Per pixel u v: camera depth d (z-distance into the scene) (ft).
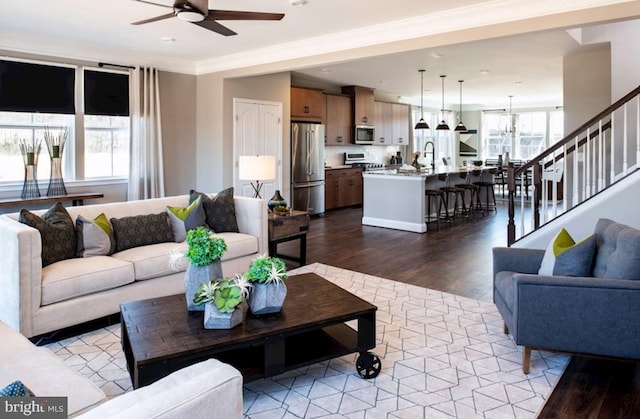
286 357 8.04
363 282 14.66
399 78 28.89
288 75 25.58
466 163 46.73
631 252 8.15
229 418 3.65
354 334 9.10
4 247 9.66
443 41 14.76
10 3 13.62
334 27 16.16
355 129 32.89
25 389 3.51
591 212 14.14
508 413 7.41
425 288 14.08
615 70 18.60
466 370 8.87
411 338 10.34
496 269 10.63
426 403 7.72
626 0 11.68
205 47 19.42
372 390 8.16
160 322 7.84
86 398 5.04
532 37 17.93
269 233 15.58
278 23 15.61
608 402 7.71
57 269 10.28
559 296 8.20
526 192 38.42
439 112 44.83
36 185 18.26
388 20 15.28
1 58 17.20
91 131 20.16
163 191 22.04
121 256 11.77
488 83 31.01
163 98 22.26
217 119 22.56
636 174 13.56
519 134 44.65
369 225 25.61
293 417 7.30
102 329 10.91
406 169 28.14
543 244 14.87
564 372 8.77
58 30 16.61
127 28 16.29
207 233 8.51
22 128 18.21
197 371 3.83
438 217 25.62
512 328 8.82
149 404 3.21
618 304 7.95
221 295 7.61
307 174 28.14
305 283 10.09
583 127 14.71
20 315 9.36
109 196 20.88
